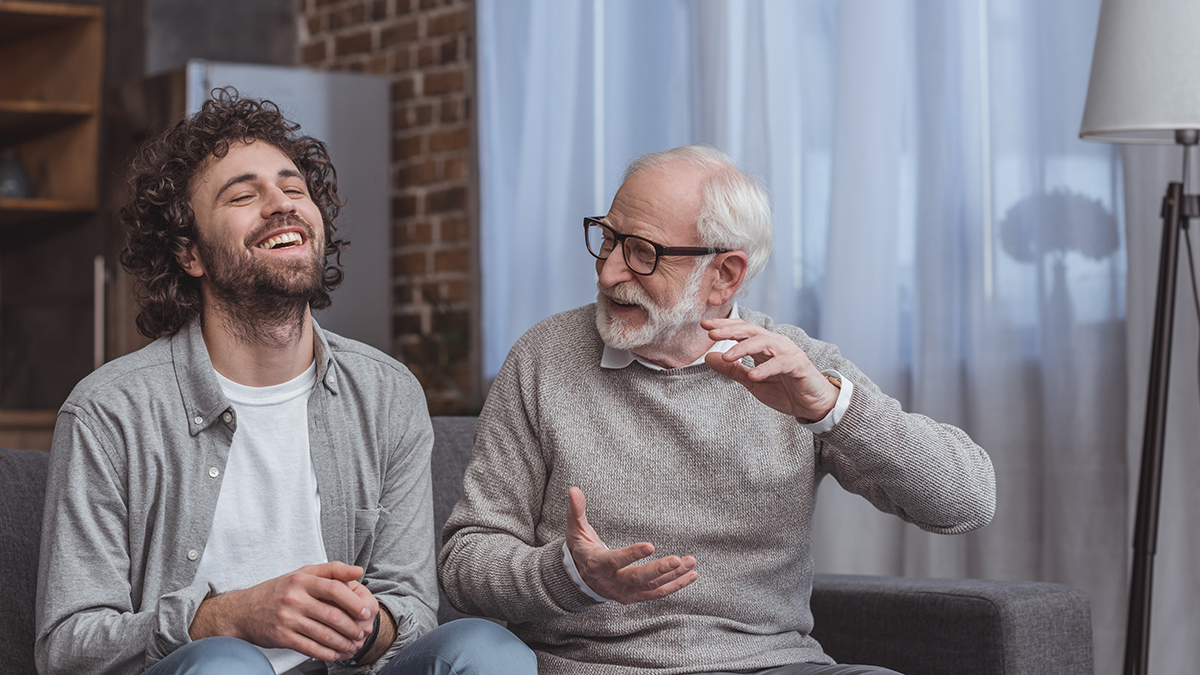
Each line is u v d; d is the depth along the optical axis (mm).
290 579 1313
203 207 1482
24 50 4469
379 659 1488
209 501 1472
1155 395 2123
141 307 1551
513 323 3598
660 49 3352
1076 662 1755
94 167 4230
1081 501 2459
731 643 1601
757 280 2945
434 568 1634
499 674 1328
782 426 1652
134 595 1455
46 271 4445
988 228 2609
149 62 4160
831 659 1700
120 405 1445
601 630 1604
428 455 1687
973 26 2637
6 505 1581
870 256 2764
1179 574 2301
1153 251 2346
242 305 1476
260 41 4406
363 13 4230
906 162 2791
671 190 1639
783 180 2951
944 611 1720
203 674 1188
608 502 1618
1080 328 2477
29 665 1536
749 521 1626
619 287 1632
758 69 2988
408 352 4074
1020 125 2580
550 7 3553
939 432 1618
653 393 1641
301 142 1628
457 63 3928
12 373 4590
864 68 2773
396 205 4129
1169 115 1999
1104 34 2105
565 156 3504
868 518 2748
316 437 1548
